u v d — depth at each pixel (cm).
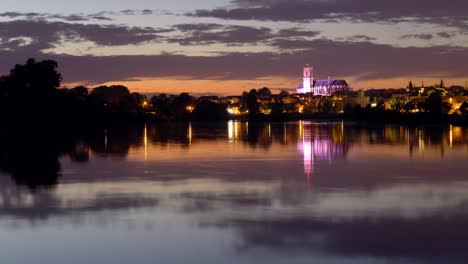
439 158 10956
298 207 5756
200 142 15975
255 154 11944
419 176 8138
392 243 4400
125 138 17725
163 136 19112
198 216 5353
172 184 7388
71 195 6500
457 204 5866
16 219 5228
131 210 5638
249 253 4181
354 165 9700
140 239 4547
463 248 4262
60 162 10194
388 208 5675
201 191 6806
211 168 9225
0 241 4506
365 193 6612
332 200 6147
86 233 4728
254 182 7575
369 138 17875
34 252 4231
